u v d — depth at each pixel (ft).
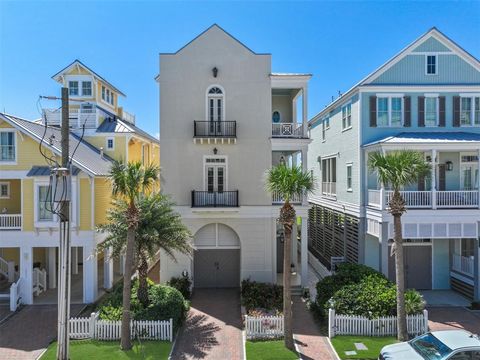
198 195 59.26
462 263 59.00
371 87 61.41
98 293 59.82
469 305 53.83
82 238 55.57
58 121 79.61
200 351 39.09
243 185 60.39
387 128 61.98
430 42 62.08
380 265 55.52
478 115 61.72
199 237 61.98
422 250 61.98
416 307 42.73
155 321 41.27
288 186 37.40
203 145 60.23
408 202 54.65
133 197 38.83
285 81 60.49
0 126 55.26
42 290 61.11
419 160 41.14
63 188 32.91
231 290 61.11
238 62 60.39
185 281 57.21
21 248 55.01
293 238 72.43
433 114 61.93
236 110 60.44
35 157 55.52
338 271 52.31
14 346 41.39
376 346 39.04
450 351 30.50
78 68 87.25
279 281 63.52
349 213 67.26
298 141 60.18
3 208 64.75
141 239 44.57
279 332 41.78
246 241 60.18
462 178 60.85
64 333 33.14
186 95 60.08
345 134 69.77
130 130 83.05
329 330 41.70
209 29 60.29
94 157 69.56
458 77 62.28
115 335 41.34
